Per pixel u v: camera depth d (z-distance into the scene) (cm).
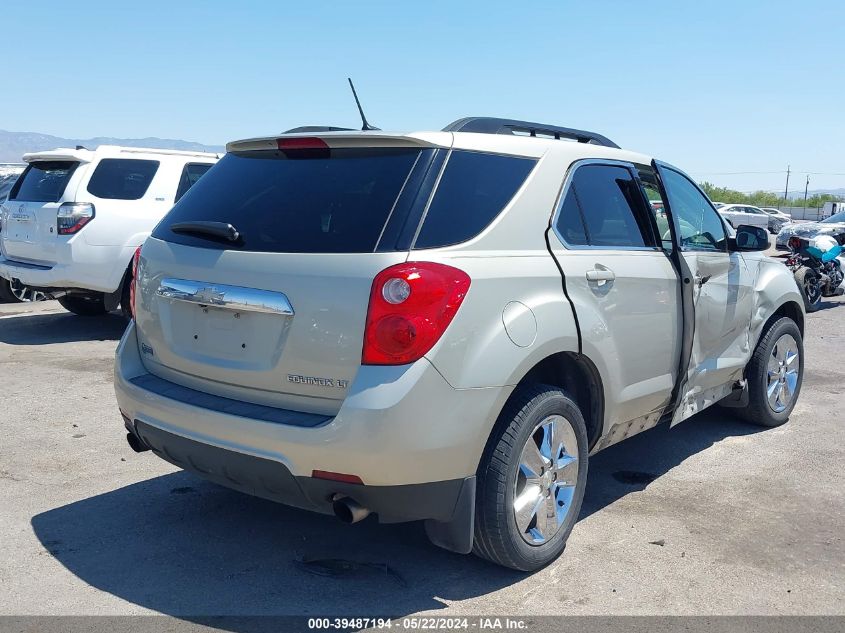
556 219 378
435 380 306
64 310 1081
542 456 360
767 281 566
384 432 298
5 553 375
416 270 308
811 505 452
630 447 553
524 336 336
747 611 335
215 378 349
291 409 324
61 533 398
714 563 378
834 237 1402
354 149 353
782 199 8550
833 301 1392
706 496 464
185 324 363
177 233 380
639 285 414
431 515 320
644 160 461
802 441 569
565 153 398
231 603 334
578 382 399
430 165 337
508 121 420
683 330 456
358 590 347
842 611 337
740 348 540
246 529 407
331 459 304
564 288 365
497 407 325
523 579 359
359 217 327
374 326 304
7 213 919
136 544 387
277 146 372
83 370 743
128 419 379
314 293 316
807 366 827
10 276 911
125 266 877
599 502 453
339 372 310
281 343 324
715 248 518
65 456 509
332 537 399
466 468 321
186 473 484
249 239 347
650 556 384
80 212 848
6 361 775
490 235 342
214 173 400
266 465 318
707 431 591
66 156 863
